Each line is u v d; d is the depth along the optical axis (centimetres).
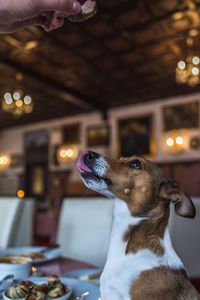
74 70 757
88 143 1071
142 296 85
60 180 1109
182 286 87
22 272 127
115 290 88
